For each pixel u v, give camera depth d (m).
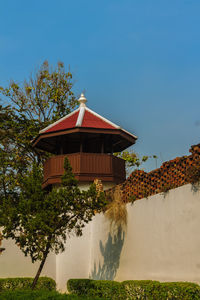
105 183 15.75
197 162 8.67
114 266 12.06
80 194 10.85
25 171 22.95
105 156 15.59
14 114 23.42
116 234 12.25
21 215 10.55
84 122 15.88
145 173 11.03
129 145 18.06
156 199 10.22
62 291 13.92
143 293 8.69
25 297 8.38
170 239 9.37
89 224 14.48
